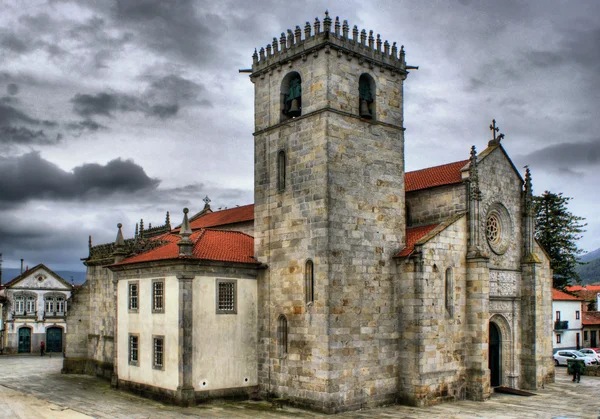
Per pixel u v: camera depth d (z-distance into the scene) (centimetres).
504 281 4975
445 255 4453
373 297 4197
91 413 3762
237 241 4728
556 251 8631
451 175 4934
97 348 5575
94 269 5788
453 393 4388
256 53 4719
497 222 5056
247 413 3816
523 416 3831
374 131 4394
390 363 4238
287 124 4372
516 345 5028
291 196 4278
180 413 3769
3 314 8662
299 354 4072
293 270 4194
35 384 5016
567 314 8475
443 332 4362
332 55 4191
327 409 3825
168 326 4153
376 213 4312
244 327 4334
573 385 5244
